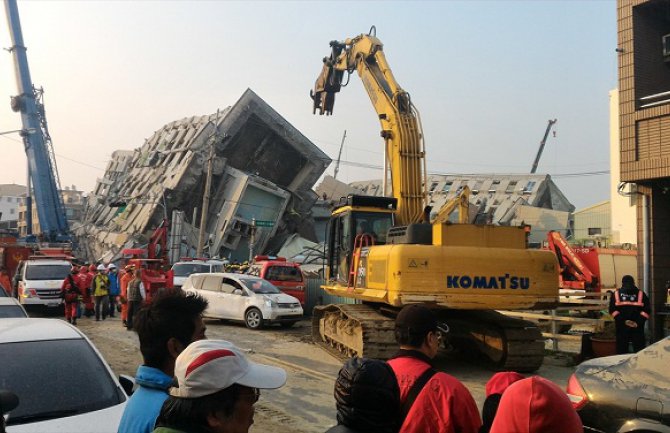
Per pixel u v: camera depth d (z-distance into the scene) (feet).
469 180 215.31
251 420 7.11
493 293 35.45
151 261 77.00
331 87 64.08
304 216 174.70
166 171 165.37
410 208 46.98
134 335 53.98
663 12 45.47
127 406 8.95
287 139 165.58
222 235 151.74
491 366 39.81
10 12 155.74
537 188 193.57
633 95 44.01
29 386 15.81
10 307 30.53
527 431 6.69
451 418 9.70
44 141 157.07
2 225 316.81
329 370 38.63
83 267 73.20
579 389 17.88
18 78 155.12
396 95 49.83
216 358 6.79
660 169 41.52
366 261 40.16
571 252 63.16
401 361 10.59
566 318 45.57
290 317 60.70
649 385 16.63
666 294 43.45
